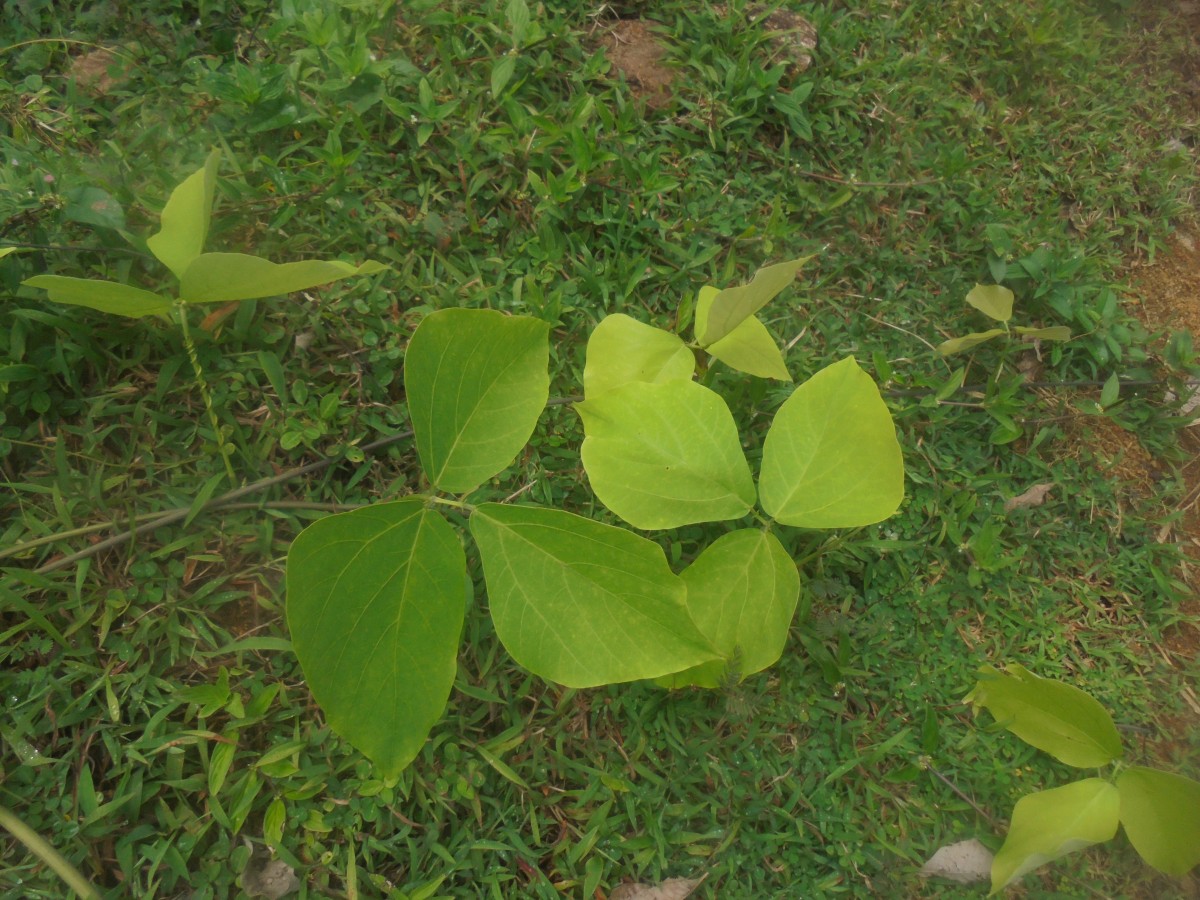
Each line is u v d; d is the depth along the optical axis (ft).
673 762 1.84
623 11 2.58
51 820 1.58
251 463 1.87
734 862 1.78
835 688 1.96
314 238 2.08
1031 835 1.70
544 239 2.21
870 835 1.84
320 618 1.32
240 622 1.81
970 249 2.48
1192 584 2.26
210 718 1.72
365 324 2.04
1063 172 2.68
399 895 1.63
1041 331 2.22
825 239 2.45
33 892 1.53
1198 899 1.85
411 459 1.98
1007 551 2.18
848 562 2.05
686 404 1.75
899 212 2.47
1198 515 2.34
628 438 1.72
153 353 1.94
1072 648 2.12
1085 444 2.35
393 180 2.19
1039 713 1.85
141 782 1.63
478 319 1.42
